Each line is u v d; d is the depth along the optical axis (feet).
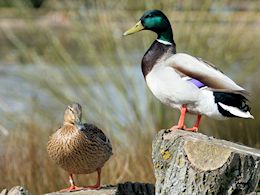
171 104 26.09
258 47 51.57
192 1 49.21
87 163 25.64
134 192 26.11
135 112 46.24
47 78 50.67
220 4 50.19
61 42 55.11
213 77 24.70
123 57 49.14
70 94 49.60
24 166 34.24
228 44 49.70
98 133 25.91
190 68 25.21
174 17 48.88
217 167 22.70
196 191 22.91
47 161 33.55
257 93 46.65
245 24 51.08
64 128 25.49
